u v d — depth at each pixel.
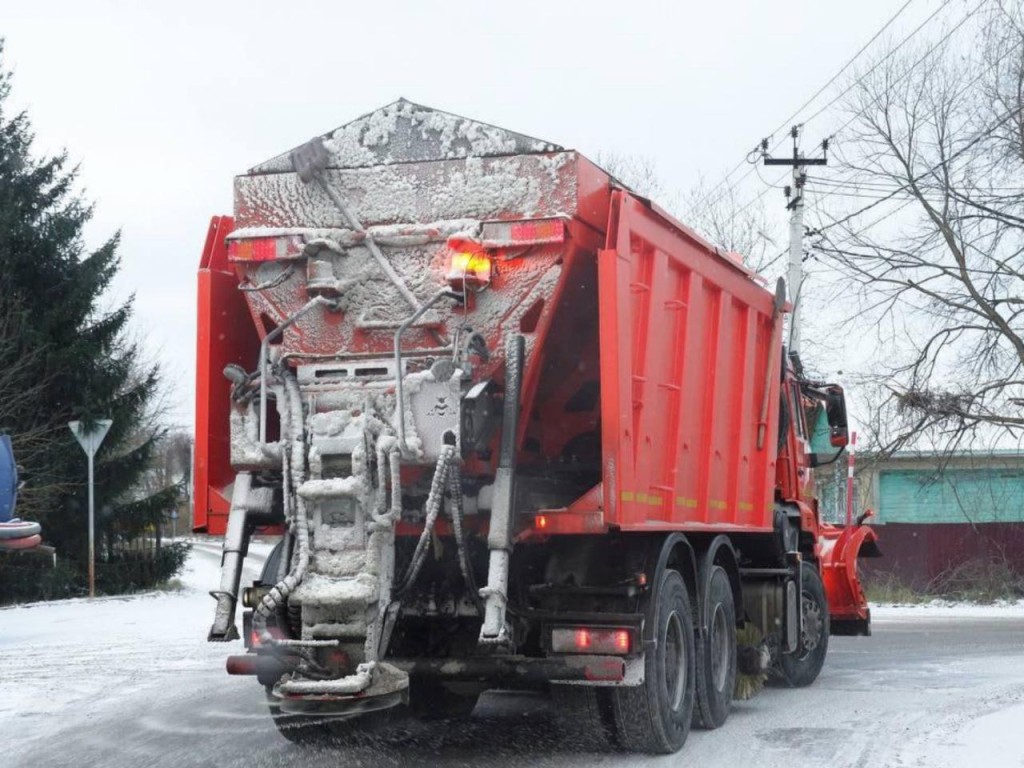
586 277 8.12
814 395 13.11
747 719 9.80
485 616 7.33
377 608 7.34
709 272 9.52
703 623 9.13
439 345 7.93
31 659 13.44
